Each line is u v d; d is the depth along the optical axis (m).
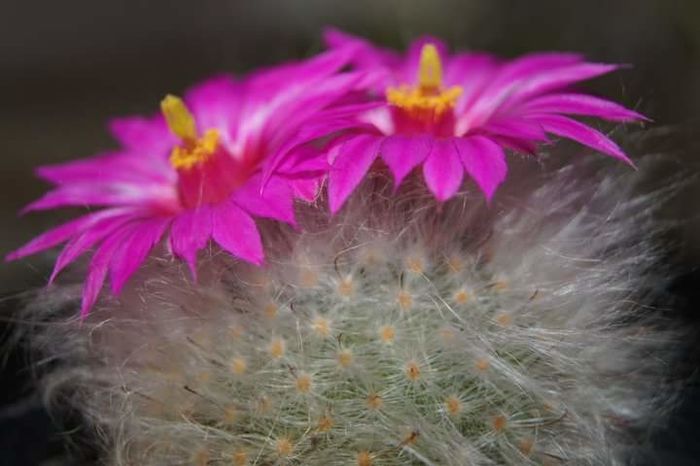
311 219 0.22
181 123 0.23
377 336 0.21
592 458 0.22
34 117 0.49
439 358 0.21
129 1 0.55
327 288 0.21
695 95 0.39
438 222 0.22
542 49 0.43
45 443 0.24
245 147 0.24
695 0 0.39
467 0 0.42
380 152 0.21
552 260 0.22
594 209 0.23
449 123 0.23
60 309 0.23
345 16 0.46
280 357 0.21
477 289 0.22
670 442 0.24
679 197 0.28
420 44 0.26
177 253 0.21
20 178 0.46
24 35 0.53
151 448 0.22
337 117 0.22
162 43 0.53
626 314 0.23
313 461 0.21
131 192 0.24
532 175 0.23
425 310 0.21
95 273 0.22
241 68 0.49
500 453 0.21
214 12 0.52
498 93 0.24
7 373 0.25
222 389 0.21
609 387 0.23
